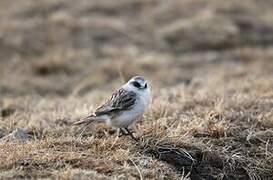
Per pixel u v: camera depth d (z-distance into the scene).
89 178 8.37
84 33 22.23
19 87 18.41
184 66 19.70
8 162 8.74
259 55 20.44
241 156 10.09
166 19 23.36
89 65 19.97
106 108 9.74
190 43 21.58
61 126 11.23
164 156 9.71
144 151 9.66
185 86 16.86
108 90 17.11
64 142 9.67
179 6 24.08
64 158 8.93
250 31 22.53
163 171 9.13
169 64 19.81
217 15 23.06
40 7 24.36
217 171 9.83
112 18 23.59
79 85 18.30
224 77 17.69
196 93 14.12
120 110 9.68
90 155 9.19
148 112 11.69
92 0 24.77
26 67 19.86
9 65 20.06
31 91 18.28
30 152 9.09
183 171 9.30
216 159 9.95
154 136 10.00
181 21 22.75
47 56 20.59
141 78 9.88
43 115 12.22
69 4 24.53
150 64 19.59
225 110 11.86
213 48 21.45
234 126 10.98
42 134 10.73
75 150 9.41
